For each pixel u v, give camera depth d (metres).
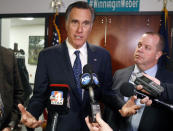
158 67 1.49
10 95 1.31
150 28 2.37
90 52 1.22
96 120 0.73
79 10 1.09
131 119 1.33
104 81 1.26
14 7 2.75
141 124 1.27
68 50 1.24
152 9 2.35
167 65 2.24
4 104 1.25
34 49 3.96
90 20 1.14
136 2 2.40
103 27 2.52
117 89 1.41
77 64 1.18
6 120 1.22
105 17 2.51
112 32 2.50
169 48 2.28
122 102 1.19
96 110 0.77
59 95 0.90
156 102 1.06
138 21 2.41
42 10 2.67
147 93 1.05
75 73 1.17
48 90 1.20
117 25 2.48
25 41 4.02
